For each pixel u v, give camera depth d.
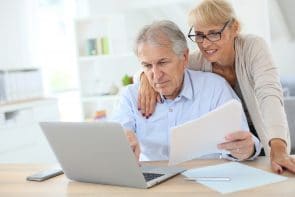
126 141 1.14
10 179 1.44
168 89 1.56
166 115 1.68
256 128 1.75
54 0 4.88
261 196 1.05
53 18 4.88
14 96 3.85
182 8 4.23
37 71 4.10
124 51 4.19
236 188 1.13
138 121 1.72
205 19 1.60
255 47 1.70
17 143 3.62
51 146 1.32
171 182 1.24
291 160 1.25
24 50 4.44
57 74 4.96
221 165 1.39
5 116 3.69
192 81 1.70
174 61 1.52
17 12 4.36
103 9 4.82
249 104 1.76
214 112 1.23
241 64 1.72
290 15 4.75
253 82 1.72
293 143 2.36
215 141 1.31
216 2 1.61
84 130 1.19
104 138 1.17
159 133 1.69
